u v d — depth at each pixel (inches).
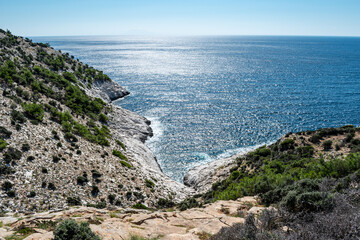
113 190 1268.5
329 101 3629.4
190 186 1765.5
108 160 1573.6
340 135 1459.2
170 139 2522.1
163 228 419.5
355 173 540.4
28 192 1011.9
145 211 671.1
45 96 2078.0
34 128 1449.3
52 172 1187.3
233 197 772.0
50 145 1379.2
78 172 1282.0
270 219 347.6
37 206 965.2
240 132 2645.2
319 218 315.9
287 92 4215.1
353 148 1187.3
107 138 1951.3
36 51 3432.6
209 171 1774.1
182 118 3070.9
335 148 1283.2
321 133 1507.1
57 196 1061.8
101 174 1357.0
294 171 870.4
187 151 2292.1
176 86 4813.0
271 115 3105.3
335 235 272.4
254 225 327.0
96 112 2475.4
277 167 1186.6
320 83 4857.3
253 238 295.9
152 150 2319.1
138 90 4473.4
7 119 1376.7
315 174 738.8
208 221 435.8
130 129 2514.8
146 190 1403.8
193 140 2492.6
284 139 1637.6
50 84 2428.6
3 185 976.9
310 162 1031.0
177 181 1877.5
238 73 6220.5
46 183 1105.4
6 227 454.0
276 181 733.9
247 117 3058.6
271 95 4045.3
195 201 1190.9
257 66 7401.6
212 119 3019.2
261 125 2807.6
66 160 1322.6
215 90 4453.7
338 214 319.3
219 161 1907.0
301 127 2719.0
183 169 2033.7
